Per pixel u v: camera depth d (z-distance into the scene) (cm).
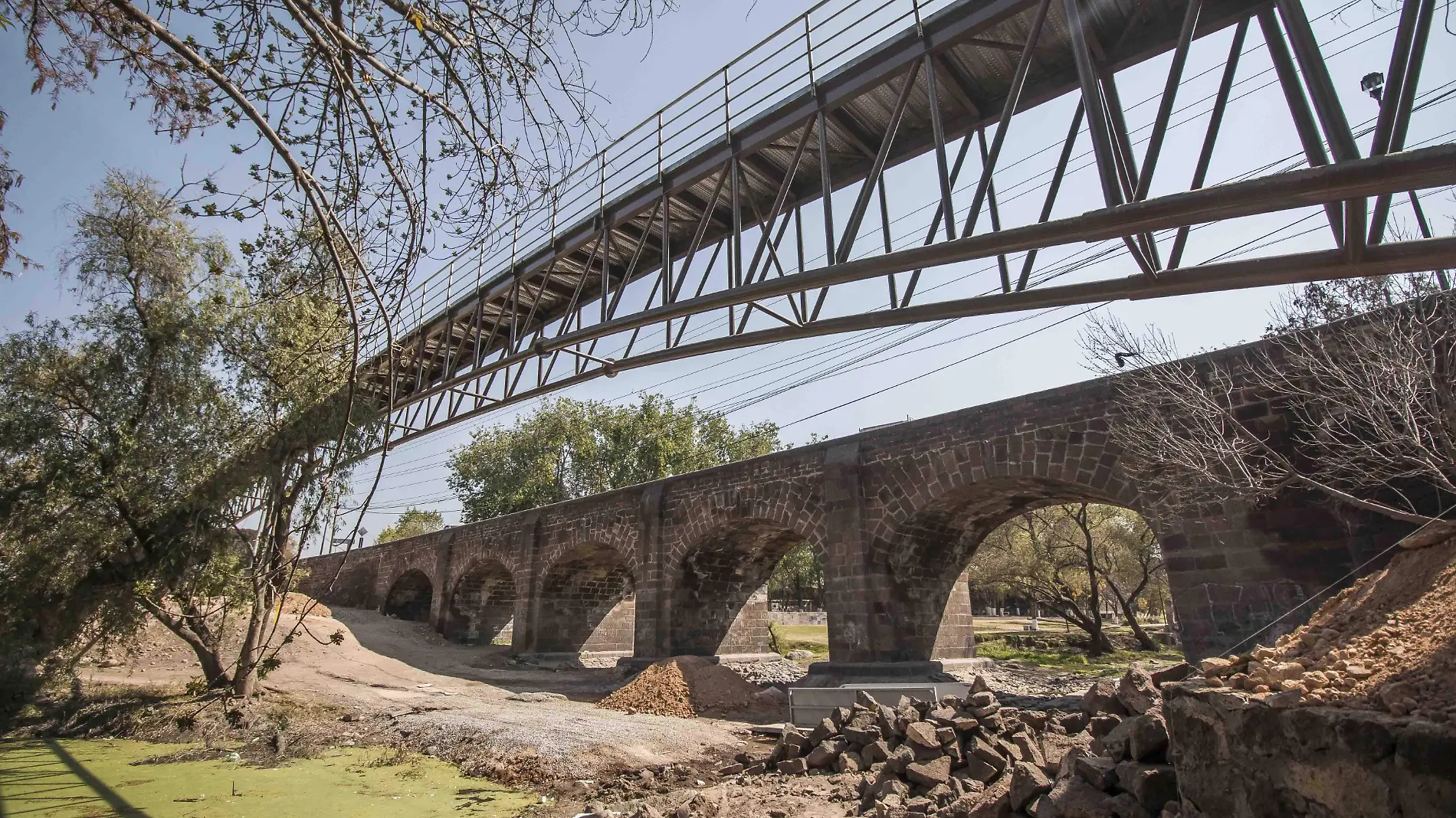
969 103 887
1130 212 600
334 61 375
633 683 1777
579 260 1396
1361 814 350
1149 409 1269
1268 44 623
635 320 1085
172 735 1280
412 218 471
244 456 1325
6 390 1353
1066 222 643
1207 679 492
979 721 873
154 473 1366
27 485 1328
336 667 2014
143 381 1400
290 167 381
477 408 1585
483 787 959
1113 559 3294
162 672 1755
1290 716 397
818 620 5684
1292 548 1120
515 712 1461
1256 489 1064
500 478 4988
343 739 1255
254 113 356
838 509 1792
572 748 1070
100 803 883
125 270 1427
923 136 959
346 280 439
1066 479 1429
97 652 1670
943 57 841
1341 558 1073
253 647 1473
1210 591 1191
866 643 1683
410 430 1773
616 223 1197
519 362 1384
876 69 838
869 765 904
